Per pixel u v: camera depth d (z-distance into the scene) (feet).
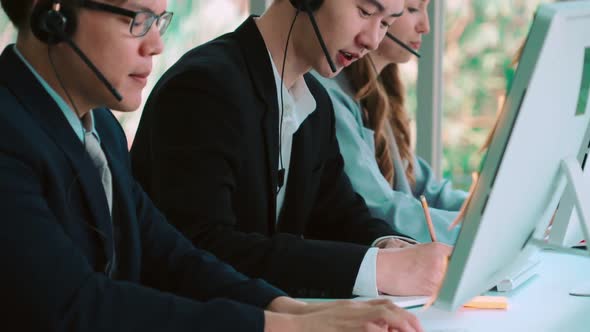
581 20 3.68
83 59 4.18
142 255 5.15
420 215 8.20
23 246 3.79
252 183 6.28
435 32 12.42
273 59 6.57
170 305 4.05
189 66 6.16
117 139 4.99
